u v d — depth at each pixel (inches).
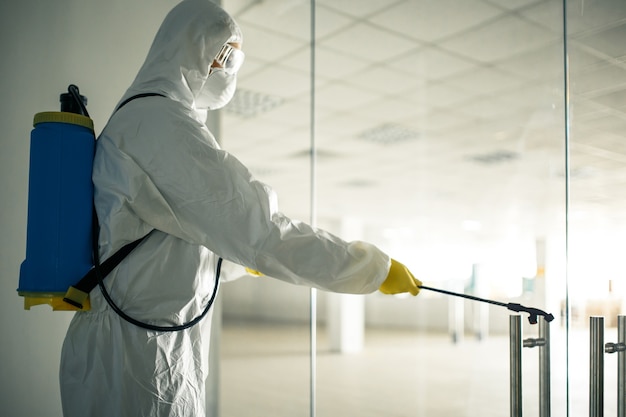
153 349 33.1
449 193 273.6
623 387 42.8
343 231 360.2
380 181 272.4
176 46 37.2
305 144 204.7
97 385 32.9
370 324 420.8
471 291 271.4
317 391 156.5
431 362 215.0
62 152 33.3
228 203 32.1
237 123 176.1
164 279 34.0
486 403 140.6
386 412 133.6
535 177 66.8
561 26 52.9
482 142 189.2
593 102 49.2
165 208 33.3
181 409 33.9
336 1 87.7
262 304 430.9
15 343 50.6
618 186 47.4
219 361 74.2
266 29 94.9
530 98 66.2
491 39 87.0
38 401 51.9
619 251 46.6
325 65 114.6
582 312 48.3
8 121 50.6
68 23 54.6
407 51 103.3
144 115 34.4
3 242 50.4
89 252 34.1
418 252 323.9
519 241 61.8
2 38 50.3
